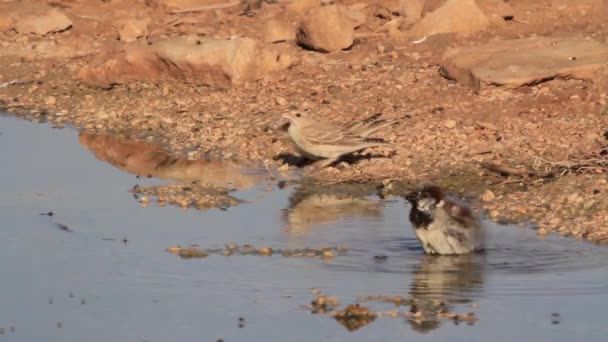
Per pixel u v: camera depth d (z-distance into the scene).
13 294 23.39
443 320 21.44
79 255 25.58
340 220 27.92
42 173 33.09
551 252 25.09
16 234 27.22
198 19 48.94
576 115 35.03
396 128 34.81
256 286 23.42
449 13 43.50
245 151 34.62
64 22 48.06
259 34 46.78
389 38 43.62
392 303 22.33
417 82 38.94
